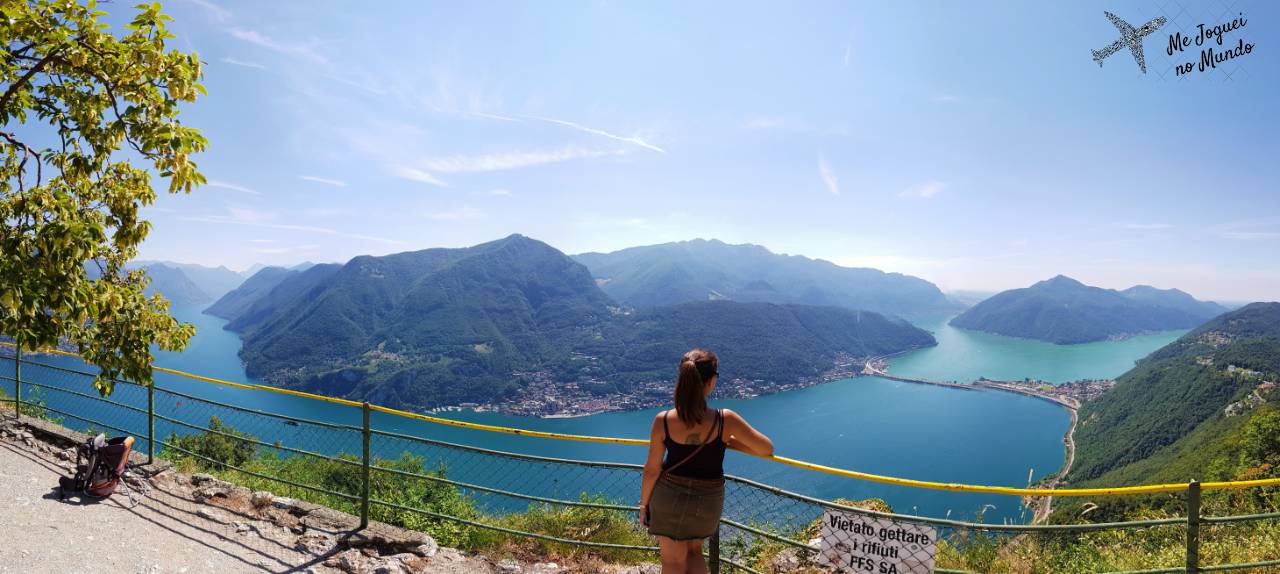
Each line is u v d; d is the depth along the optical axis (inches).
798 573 206.7
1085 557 228.2
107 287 191.6
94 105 191.8
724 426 134.8
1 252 157.8
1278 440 708.7
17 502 217.3
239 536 214.2
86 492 233.3
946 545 243.3
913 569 150.6
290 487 315.6
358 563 198.2
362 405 225.1
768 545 225.3
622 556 226.1
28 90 196.1
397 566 198.8
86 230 164.2
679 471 134.3
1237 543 242.5
